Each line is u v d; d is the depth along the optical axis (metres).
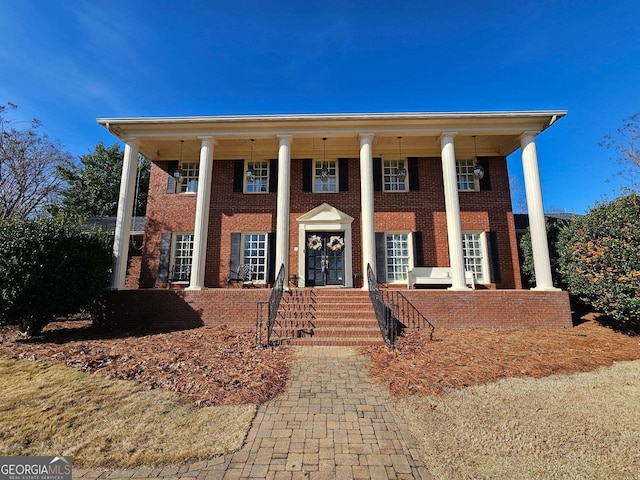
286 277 10.25
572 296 11.24
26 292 7.27
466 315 9.31
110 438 3.28
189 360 5.91
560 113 10.20
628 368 5.77
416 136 11.25
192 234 13.26
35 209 20.23
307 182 13.17
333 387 4.82
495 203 12.73
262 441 3.26
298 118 10.77
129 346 6.91
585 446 3.18
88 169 24.62
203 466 2.83
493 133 10.87
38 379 4.86
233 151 13.12
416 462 2.90
